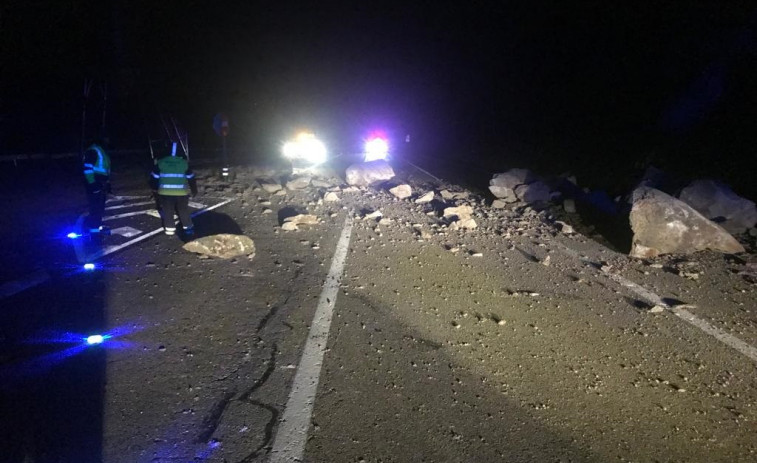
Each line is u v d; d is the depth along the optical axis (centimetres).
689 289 738
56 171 1135
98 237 683
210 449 335
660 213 879
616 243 918
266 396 395
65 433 332
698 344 579
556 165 1761
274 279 614
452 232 902
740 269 825
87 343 436
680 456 393
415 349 493
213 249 662
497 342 529
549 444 385
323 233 817
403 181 1374
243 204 951
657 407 452
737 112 1328
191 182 697
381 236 834
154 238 710
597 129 1797
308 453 342
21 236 676
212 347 452
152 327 473
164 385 392
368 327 523
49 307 489
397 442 364
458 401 421
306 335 493
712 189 1034
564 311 625
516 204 1162
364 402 404
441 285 659
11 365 394
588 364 509
